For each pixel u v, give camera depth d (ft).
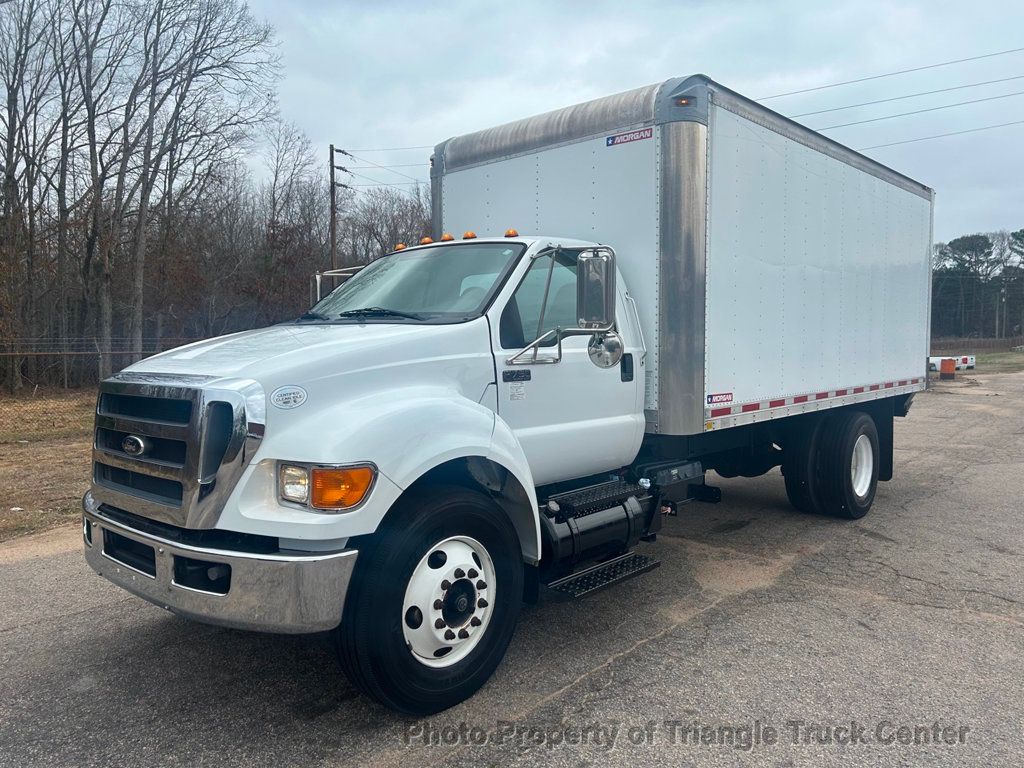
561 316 15.74
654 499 17.17
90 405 61.16
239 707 12.34
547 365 14.84
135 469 11.73
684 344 16.83
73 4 87.71
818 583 18.66
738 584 18.58
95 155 91.30
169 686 13.08
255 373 11.09
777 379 20.61
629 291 17.40
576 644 14.89
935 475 33.91
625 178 17.40
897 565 20.16
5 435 43.86
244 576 10.44
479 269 15.30
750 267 19.16
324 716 12.05
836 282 23.65
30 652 14.47
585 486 16.38
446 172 21.34
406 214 157.17
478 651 12.51
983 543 22.38
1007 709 12.28
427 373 12.84
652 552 21.38
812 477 24.72
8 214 83.87
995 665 13.94
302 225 128.36
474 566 12.36
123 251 102.68
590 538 14.92
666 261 16.76
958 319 269.64
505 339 14.25
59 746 11.15
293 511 10.66
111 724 11.80
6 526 23.80
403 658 11.37
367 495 10.82
